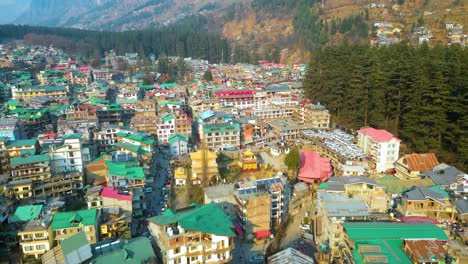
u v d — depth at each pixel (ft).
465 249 207.82
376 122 449.89
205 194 289.94
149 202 317.42
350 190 284.41
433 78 383.24
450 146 374.63
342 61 552.41
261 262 237.45
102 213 260.42
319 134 453.58
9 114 491.72
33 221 232.32
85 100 588.50
